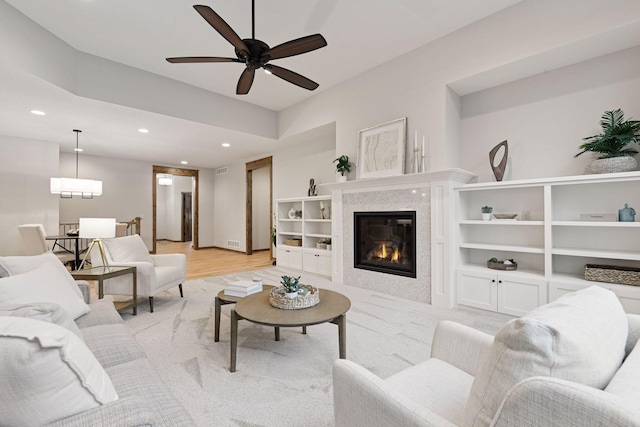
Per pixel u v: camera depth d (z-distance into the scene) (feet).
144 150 21.79
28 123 15.23
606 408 1.76
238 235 26.66
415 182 11.82
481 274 10.46
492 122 11.64
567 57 9.52
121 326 5.68
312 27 10.73
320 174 18.89
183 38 11.16
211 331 8.91
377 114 13.58
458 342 4.32
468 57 10.74
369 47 12.10
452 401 3.45
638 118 8.93
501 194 11.41
